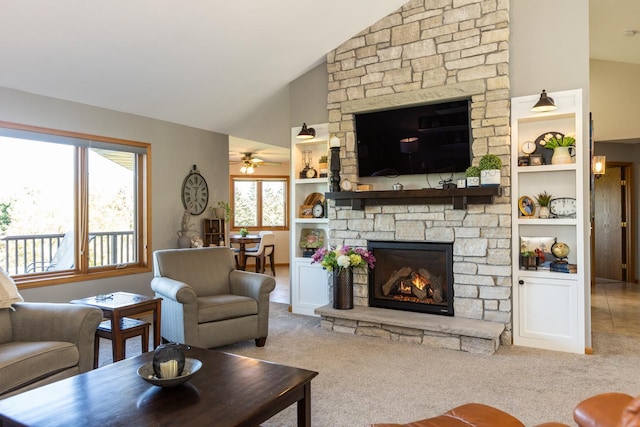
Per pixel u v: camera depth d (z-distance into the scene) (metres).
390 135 4.66
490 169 3.92
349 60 4.84
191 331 3.57
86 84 4.19
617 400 1.63
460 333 3.82
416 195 4.26
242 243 8.39
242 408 1.81
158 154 5.35
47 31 3.37
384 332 4.23
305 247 5.46
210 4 3.64
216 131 6.13
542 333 3.95
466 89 4.15
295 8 4.03
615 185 7.75
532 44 4.01
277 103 5.98
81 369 2.71
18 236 4.21
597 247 8.02
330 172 4.97
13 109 3.94
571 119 4.06
